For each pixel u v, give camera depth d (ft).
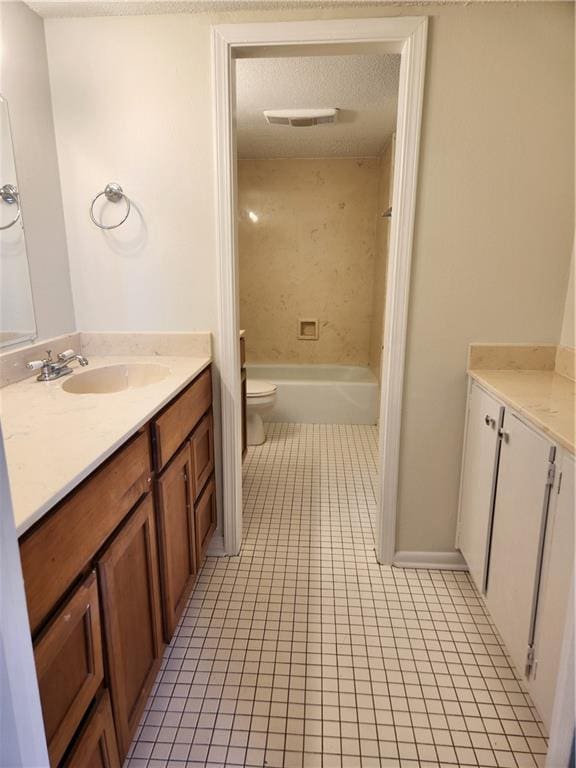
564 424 3.95
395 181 5.79
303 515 8.09
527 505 4.33
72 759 2.84
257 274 14.20
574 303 5.68
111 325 6.42
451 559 6.69
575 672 3.28
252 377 14.42
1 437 1.76
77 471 2.87
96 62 5.67
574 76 5.34
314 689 4.70
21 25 5.24
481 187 5.65
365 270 13.92
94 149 5.91
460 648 5.24
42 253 5.72
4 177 5.04
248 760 4.03
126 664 3.74
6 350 5.15
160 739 4.19
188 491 5.34
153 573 4.34
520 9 5.21
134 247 6.17
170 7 5.35
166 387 4.82
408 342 6.12
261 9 5.37
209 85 5.64
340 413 12.92
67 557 2.84
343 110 9.38
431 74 5.39
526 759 4.05
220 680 4.80
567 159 5.55
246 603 5.92
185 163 5.88
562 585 3.70
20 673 1.87
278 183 13.57
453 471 6.46
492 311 5.98
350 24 5.30
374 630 5.49
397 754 4.09
